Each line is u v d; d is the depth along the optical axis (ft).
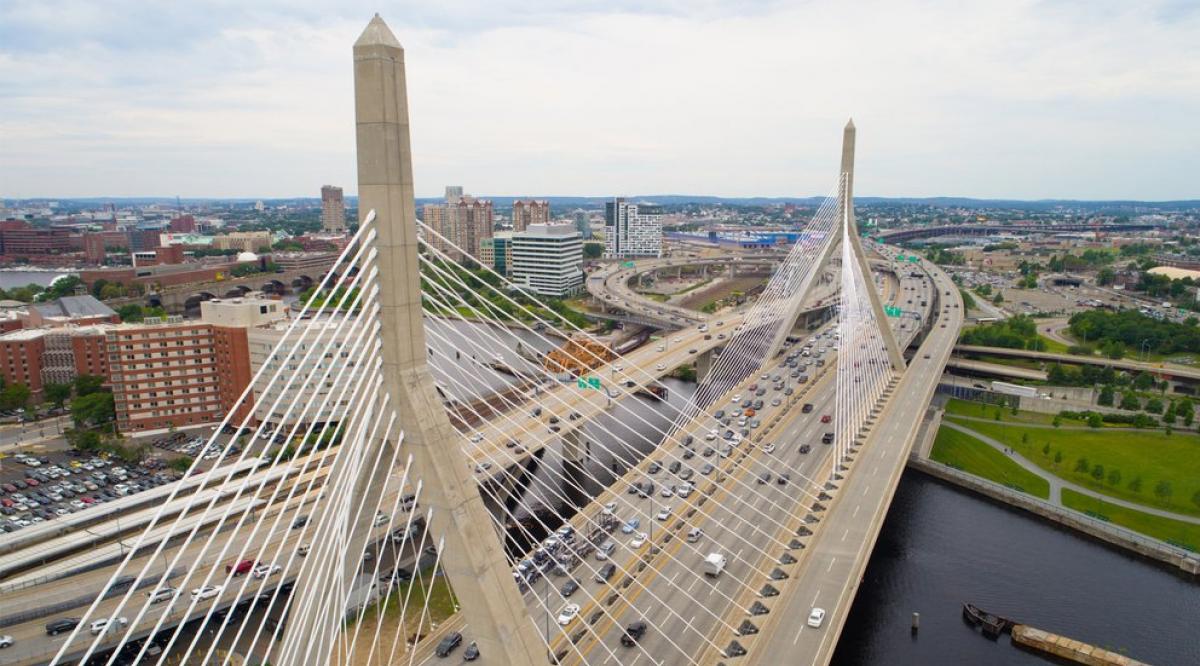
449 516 125.90
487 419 341.21
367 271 121.39
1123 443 371.97
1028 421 408.67
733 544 226.17
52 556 225.97
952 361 514.27
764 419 354.13
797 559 214.07
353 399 118.01
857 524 236.22
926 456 350.64
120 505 257.75
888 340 415.03
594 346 521.24
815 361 474.90
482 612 127.95
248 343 392.27
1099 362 502.79
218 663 191.21
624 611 192.13
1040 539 280.51
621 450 358.02
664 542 228.84
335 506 114.93
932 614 232.73
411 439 125.49
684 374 508.94
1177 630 225.97
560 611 192.54
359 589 194.18
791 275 503.20
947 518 296.92
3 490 319.47
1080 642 216.74
